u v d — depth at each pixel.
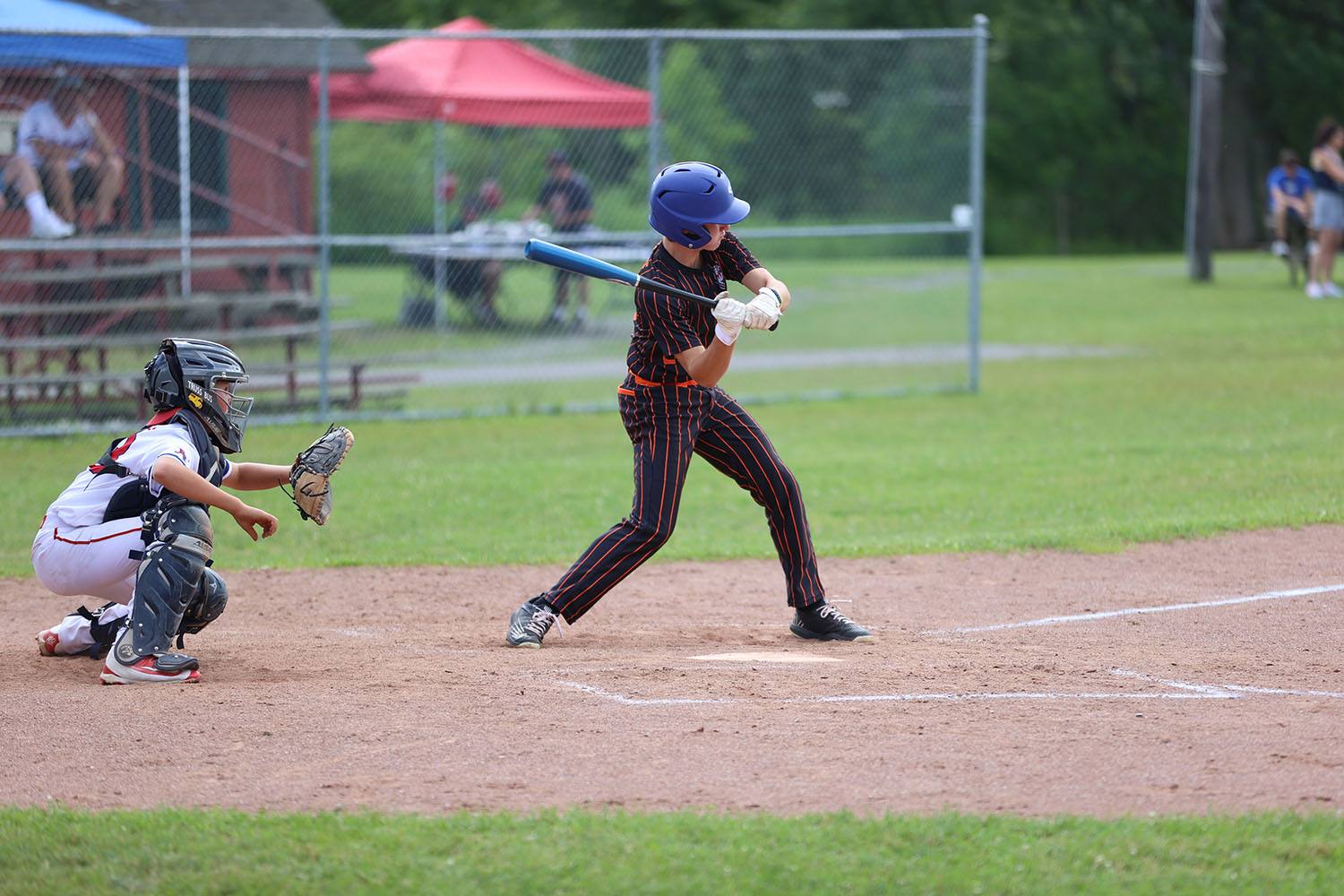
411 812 13.23
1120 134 167.00
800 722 16.19
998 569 27.25
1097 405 48.88
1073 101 160.75
